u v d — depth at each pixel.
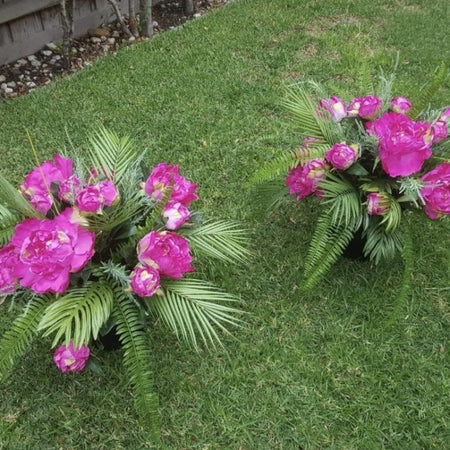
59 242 1.46
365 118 1.98
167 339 1.98
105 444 1.72
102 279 1.64
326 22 3.91
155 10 4.24
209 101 3.11
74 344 1.50
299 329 2.02
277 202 2.25
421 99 2.02
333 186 1.88
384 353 1.95
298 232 2.35
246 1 4.16
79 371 1.88
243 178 2.61
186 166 2.67
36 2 3.48
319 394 1.84
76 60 3.62
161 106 3.07
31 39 3.59
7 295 1.70
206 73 3.35
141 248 1.56
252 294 2.12
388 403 1.81
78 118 2.99
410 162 1.83
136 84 3.26
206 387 1.85
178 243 1.59
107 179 1.71
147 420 1.54
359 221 1.91
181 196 1.70
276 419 1.77
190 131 2.89
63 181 1.65
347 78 3.32
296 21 3.90
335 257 1.89
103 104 3.10
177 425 1.76
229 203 2.48
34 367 1.90
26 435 1.74
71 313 1.50
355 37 3.72
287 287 2.15
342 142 1.90
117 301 1.62
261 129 2.90
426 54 3.55
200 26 3.84
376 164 1.90
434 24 3.91
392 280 2.17
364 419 1.78
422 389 1.85
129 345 1.56
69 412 1.79
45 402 1.81
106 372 1.88
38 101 3.12
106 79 3.30
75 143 2.82
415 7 4.16
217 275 2.18
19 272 1.51
